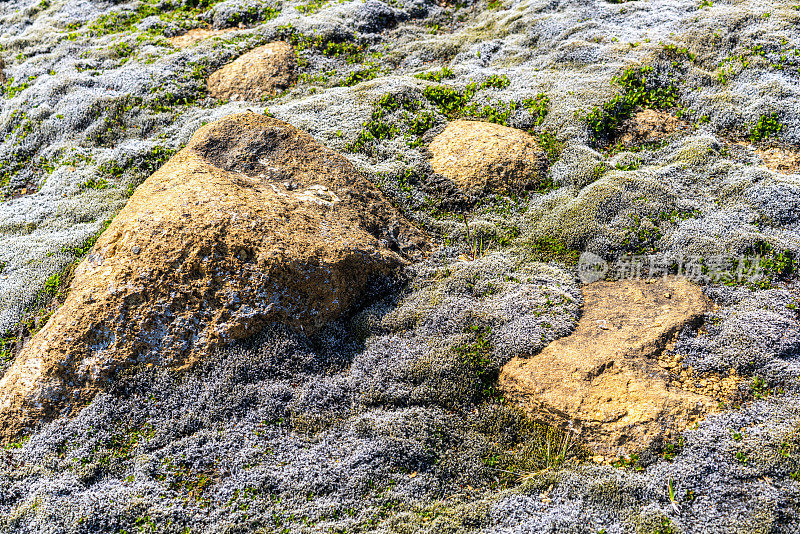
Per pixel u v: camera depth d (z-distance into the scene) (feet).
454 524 20.07
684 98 41.52
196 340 25.72
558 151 38.78
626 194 33.17
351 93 46.21
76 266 32.19
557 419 23.62
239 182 30.37
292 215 29.22
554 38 50.42
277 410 24.52
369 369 26.05
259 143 33.86
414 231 33.96
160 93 49.16
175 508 21.01
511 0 59.62
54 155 45.09
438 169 38.60
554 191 36.24
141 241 26.73
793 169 34.81
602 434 22.68
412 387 25.22
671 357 24.86
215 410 24.22
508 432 23.97
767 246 29.27
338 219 31.14
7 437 23.50
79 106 48.06
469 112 43.47
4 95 52.85
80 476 22.12
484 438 23.57
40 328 29.17
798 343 24.66
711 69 43.78
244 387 24.97
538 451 23.07
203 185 28.68
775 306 26.53
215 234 26.55
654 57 44.39
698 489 20.52
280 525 20.66
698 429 22.13
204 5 65.77
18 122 48.42
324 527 20.34
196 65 52.75
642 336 25.45
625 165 36.60
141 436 23.71
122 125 46.85
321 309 27.50
